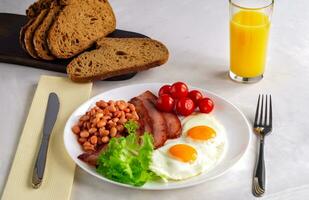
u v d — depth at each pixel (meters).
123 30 1.41
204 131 1.10
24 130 1.18
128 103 1.18
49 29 1.30
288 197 1.05
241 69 1.26
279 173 1.09
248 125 1.14
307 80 1.27
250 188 1.07
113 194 1.07
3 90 1.28
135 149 1.09
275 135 1.15
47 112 1.20
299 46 1.35
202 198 1.06
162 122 1.15
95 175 1.06
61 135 1.16
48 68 1.32
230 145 1.12
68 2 1.34
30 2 1.53
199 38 1.39
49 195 1.06
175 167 1.05
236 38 1.23
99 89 1.27
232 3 1.23
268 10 1.22
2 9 1.50
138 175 1.04
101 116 1.14
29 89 1.28
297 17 1.44
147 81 1.29
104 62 1.29
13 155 1.14
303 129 1.16
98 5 1.38
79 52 1.34
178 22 1.45
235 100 1.23
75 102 1.23
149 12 1.48
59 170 1.10
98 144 1.12
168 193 1.07
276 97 1.23
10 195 1.06
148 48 1.33
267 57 1.33
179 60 1.33
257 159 1.11
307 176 1.08
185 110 1.17
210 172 1.07
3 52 1.33
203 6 1.50
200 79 1.28
